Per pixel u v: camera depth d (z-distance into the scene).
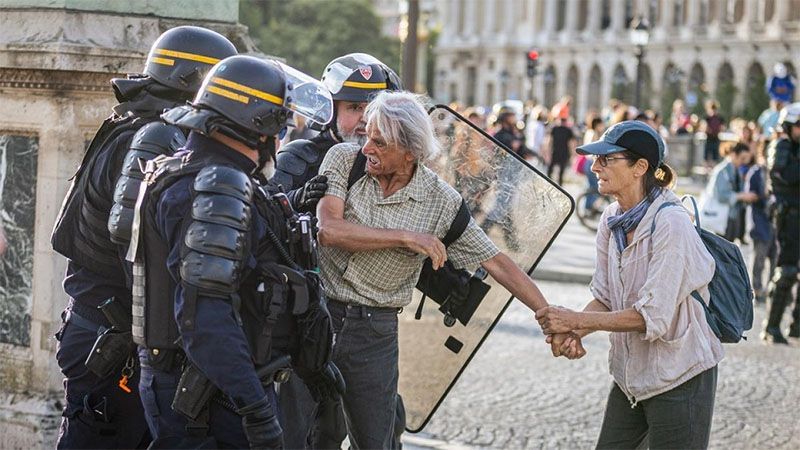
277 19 97.19
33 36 7.12
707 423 5.81
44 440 7.08
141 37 7.33
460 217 5.86
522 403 10.52
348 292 5.79
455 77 124.12
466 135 6.66
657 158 5.79
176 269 4.43
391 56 95.94
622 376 5.91
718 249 5.85
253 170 4.68
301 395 5.93
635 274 5.78
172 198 4.48
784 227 13.92
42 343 7.21
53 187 7.15
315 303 4.83
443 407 10.27
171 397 4.66
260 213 4.68
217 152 4.61
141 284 4.66
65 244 5.58
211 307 4.38
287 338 4.86
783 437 9.43
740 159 17.73
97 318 5.57
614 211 6.01
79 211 5.52
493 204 6.66
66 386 5.68
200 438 4.61
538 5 118.19
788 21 97.12
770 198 14.52
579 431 9.56
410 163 5.76
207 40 5.52
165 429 4.68
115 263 5.50
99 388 5.59
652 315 5.61
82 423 5.62
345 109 6.48
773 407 10.52
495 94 121.12
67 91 7.12
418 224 5.81
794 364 12.62
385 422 5.91
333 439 6.37
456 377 6.73
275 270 4.65
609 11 117.50
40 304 7.21
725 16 103.50
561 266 20.31
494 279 6.08
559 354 5.79
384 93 5.71
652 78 107.00
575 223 29.48
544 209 6.61
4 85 7.23
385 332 5.86
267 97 4.61
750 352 13.30
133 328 4.71
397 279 5.82
